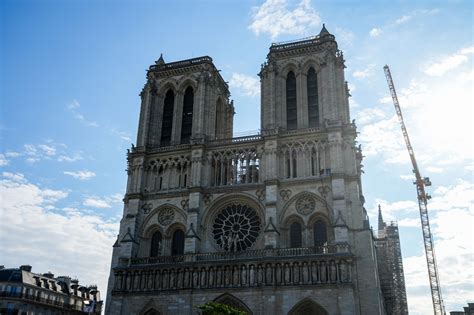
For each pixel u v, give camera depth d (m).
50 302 116.62
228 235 89.75
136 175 98.81
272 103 95.94
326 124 89.81
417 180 160.00
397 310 151.75
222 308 63.84
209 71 107.31
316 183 86.69
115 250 94.50
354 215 82.62
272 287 78.12
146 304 84.62
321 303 75.19
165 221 94.12
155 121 106.06
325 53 97.94
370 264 78.00
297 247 83.50
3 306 105.88
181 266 85.06
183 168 97.94
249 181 92.50
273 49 102.75
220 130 111.69
